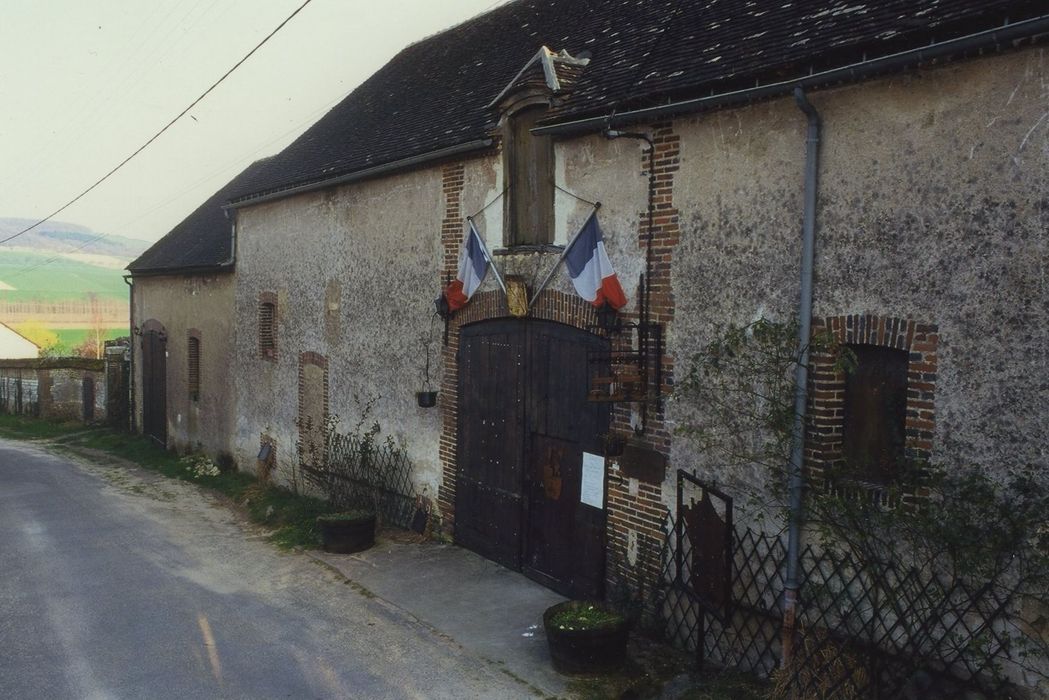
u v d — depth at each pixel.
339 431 13.66
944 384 5.83
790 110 6.79
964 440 5.73
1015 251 5.45
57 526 13.55
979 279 5.64
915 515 5.86
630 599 8.27
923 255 5.93
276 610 9.25
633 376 7.91
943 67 5.79
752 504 7.05
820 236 6.56
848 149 6.37
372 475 12.72
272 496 14.88
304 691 7.21
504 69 11.70
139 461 20.38
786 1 7.66
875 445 6.42
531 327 9.69
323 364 14.09
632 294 8.24
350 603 9.32
